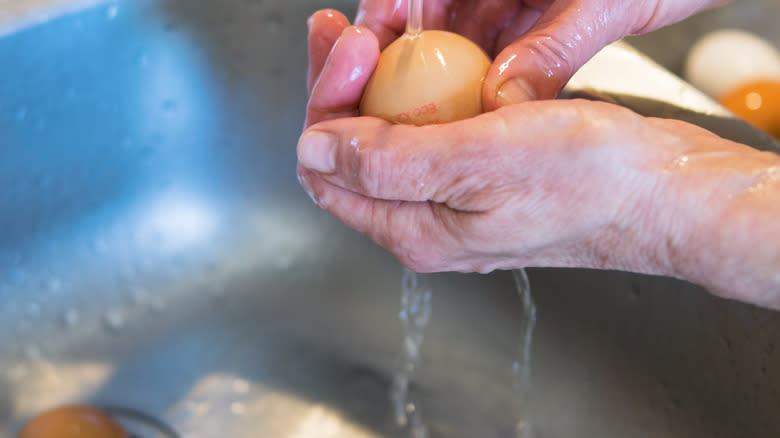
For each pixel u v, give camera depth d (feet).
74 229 2.07
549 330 1.81
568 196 1.32
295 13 2.02
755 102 2.24
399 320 2.04
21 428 1.91
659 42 2.50
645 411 1.66
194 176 2.23
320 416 1.94
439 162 1.32
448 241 1.41
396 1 1.53
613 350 1.71
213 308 2.14
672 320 1.59
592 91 1.66
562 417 1.79
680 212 1.30
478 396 1.90
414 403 1.93
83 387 1.98
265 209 2.28
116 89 2.02
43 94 1.92
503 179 1.31
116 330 2.07
